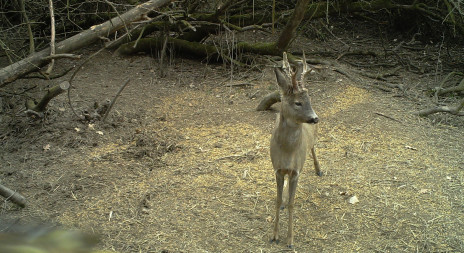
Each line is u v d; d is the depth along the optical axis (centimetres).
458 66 729
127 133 508
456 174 434
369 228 375
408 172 438
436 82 657
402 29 893
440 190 413
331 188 420
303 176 437
